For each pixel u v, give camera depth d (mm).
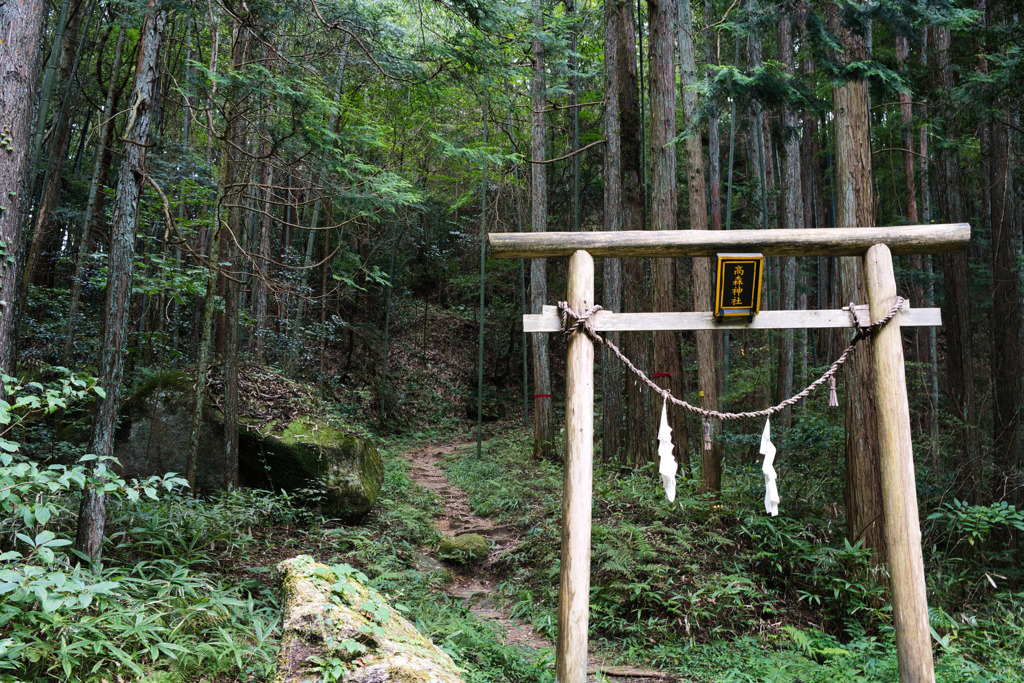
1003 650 4758
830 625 5250
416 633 3246
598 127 16766
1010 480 6906
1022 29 6691
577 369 3166
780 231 3217
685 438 8375
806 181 16766
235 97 5809
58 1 7664
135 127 4434
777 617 5234
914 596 2941
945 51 7879
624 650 4930
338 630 2736
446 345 23406
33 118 3783
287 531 6656
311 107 5773
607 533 5961
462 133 14680
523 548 7145
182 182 7461
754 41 12539
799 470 8258
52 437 7168
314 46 7223
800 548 5793
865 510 5613
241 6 5738
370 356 20984
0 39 3600
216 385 7637
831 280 16812
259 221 12625
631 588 5387
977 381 9617
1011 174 7785
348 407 17125
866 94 5863
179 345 11586
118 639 3221
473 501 10141
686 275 21453
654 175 8438
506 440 16391
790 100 6168
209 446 7227
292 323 14445
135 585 3996
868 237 3223
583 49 13242
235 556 5438
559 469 11617
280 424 7574
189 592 3984
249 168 7719
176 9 4973
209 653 3332
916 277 11375
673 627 5121
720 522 6348
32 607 3111
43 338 9219
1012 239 7555
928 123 8016
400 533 7625
